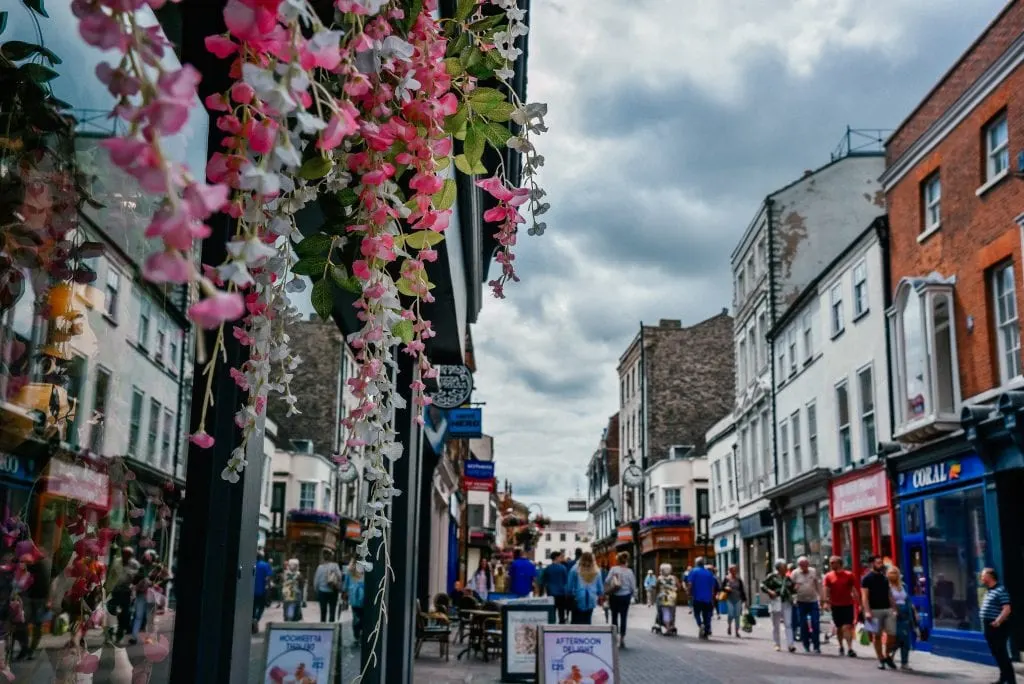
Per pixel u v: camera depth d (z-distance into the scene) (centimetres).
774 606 1712
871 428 2044
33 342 217
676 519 4416
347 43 148
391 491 184
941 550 1642
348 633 1168
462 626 1755
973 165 1569
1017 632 1377
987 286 1525
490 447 5881
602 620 2852
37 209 215
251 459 258
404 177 212
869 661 1488
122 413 239
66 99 211
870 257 2027
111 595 231
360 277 164
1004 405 1331
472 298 1017
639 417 5253
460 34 194
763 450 3016
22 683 209
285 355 174
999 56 1463
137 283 242
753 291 3127
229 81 252
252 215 121
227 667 244
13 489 209
